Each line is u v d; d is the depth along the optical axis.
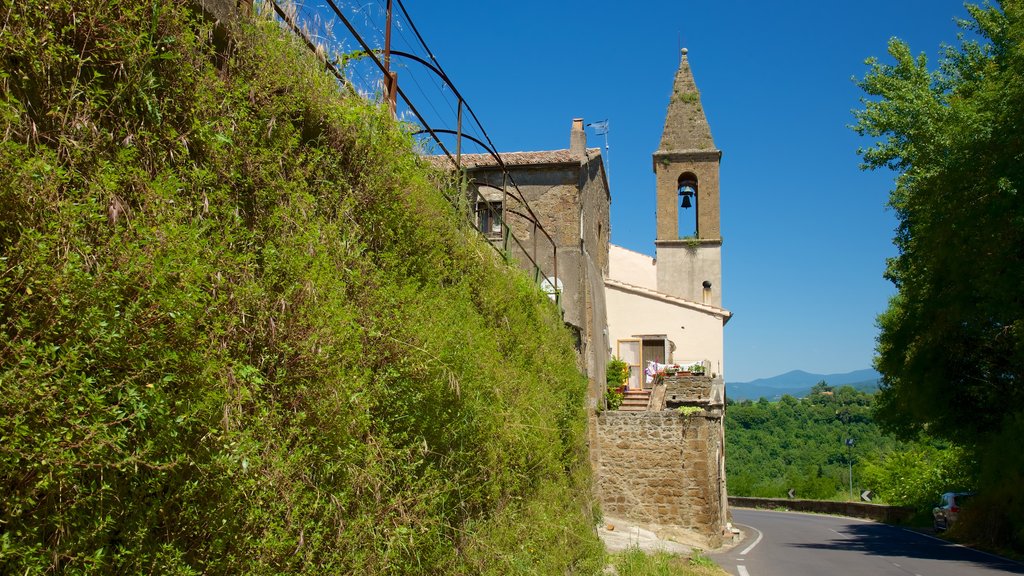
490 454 5.74
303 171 4.30
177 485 2.58
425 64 7.36
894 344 21.61
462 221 7.29
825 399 80.94
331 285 3.85
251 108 4.08
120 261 2.40
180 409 2.55
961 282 16.73
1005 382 20.09
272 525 2.97
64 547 2.12
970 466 24.52
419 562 4.25
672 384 19.36
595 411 17.89
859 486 53.59
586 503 10.49
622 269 31.72
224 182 3.62
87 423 2.13
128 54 3.06
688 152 30.89
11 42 2.50
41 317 2.17
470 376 5.30
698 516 17.59
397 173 5.48
